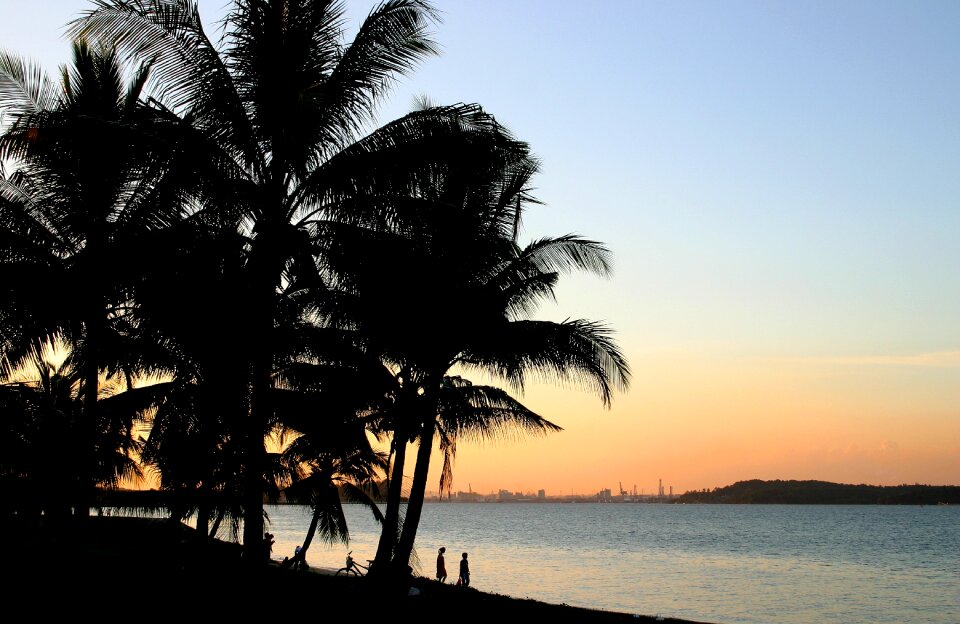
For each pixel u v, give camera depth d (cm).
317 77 1492
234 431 1808
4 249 1800
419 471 2178
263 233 1503
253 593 1580
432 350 2019
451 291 1927
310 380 1969
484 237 1961
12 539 2050
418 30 1516
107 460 2038
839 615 3556
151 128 1428
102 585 1700
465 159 1520
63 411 2081
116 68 2078
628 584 4684
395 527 2359
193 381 1842
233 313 1513
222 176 1474
